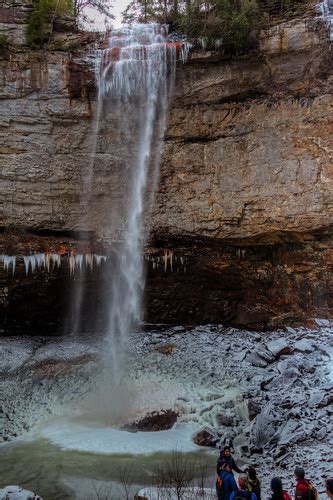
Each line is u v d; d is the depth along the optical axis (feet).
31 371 45.73
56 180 52.60
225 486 23.76
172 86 51.08
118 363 47.06
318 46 46.19
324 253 49.24
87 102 52.08
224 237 51.72
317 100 47.11
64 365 46.62
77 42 53.36
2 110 51.24
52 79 51.62
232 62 49.26
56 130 52.29
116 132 52.80
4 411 39.63
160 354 48.52
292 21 46.83
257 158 49.73
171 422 37.40
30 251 52.65
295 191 47.98
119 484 28.91
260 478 29.14
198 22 49.57
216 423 36.22
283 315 52.24
